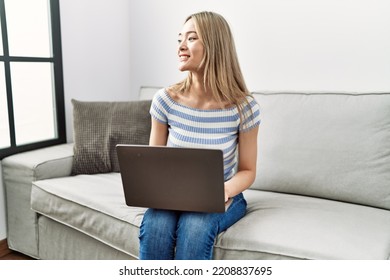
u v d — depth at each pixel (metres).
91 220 1.58
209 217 1.25
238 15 2.20
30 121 2.18
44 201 1.76
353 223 1.34
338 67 1.96
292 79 2.10
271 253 1.21
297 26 2.04
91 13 2.40
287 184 1.70
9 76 2.01
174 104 1.46
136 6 2.60
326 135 1.64
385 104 1.56
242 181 1.41
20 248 1.98
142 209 1.50
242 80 1.48
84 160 1.98
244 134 1.45
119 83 2.67
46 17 2.20
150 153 1.18
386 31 1.82
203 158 1.14
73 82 2.35
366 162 1.55
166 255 1.25
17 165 1.88
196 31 1.38
